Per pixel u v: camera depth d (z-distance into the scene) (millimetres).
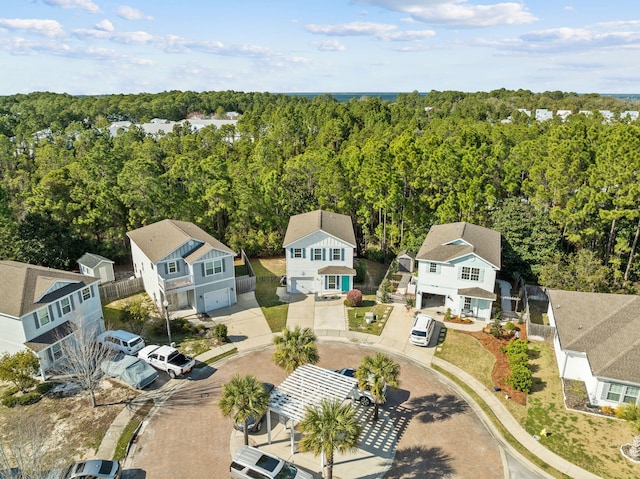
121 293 42719
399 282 45344
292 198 56219
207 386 29000
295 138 98875
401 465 22328
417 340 33312
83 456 22906
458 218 49406
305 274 43375
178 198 51562
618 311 29688
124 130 110125
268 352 33094
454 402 27156
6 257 43031
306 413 20328
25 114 126875
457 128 88938
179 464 22500
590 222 43906
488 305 36875
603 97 175375
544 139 52562
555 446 23438
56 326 31391
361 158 53312
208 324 37438
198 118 170125
